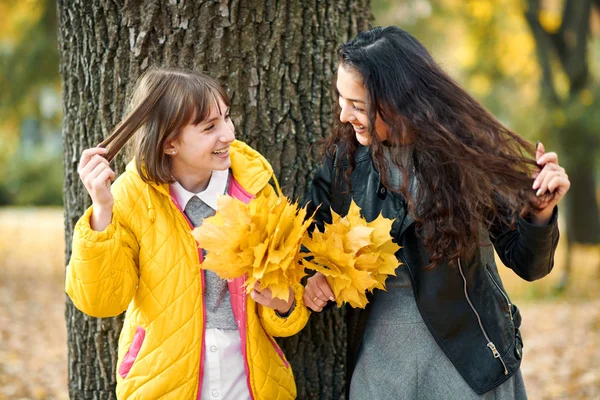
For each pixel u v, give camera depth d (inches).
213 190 79.0
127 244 74.4
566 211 474.3
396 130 73.4
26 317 275.0
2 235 573.0
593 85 401.4
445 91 74.2
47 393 173.5
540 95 390.0
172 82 73.0
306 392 96.7
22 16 389.1
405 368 76.8
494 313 76.3
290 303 75.3
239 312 76.6
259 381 76.9
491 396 76.1
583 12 395.5
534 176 72.8
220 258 67.2
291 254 68.9
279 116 93.3
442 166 73.1
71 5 93.7
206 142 73.8
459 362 74.9
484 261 77.3
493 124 75.3
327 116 96.0
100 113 93.2
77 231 70.2
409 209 74.9
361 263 71.2
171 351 73.6
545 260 74.0
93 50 92.5
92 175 69.7
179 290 74.3
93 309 71.8
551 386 185.8
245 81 91.7
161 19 89.4
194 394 74.5
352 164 81.6
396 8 451.2
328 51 95.4
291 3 92.1
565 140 351.6
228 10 89.4
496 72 504.4
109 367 97.3
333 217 75.0
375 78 72.6
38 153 844.6
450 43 524.1
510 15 458.3
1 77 354.0
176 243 75.2
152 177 74.5
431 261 73.0
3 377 183.3
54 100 460.4
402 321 77.3
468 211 73.3
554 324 269.4
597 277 387.2
